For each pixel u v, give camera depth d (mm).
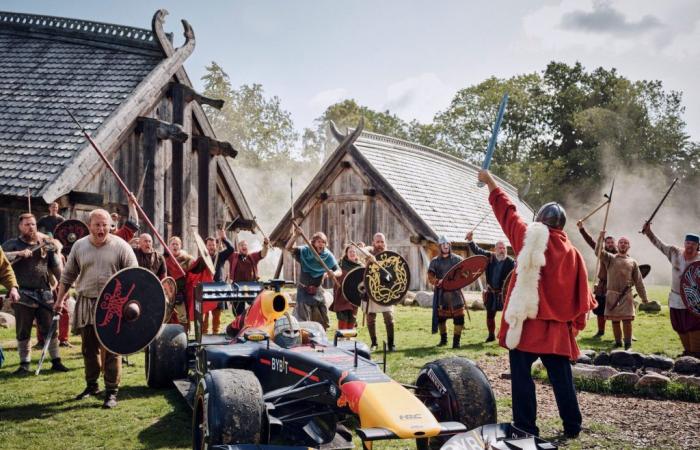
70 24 19641
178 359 7844
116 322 6762
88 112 16547
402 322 14852
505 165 59406
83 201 14828
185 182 18656
